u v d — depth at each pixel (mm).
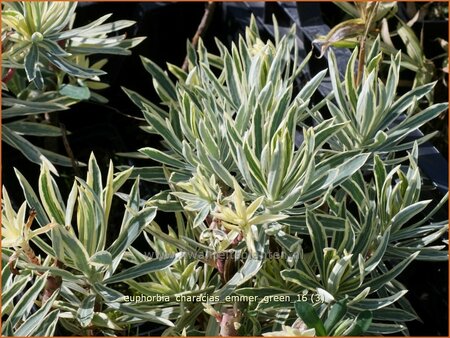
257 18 2420
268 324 1608
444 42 2297
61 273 1399
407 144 1672
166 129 1679
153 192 2234
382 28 2164
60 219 1442
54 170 1789
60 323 1811
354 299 1358
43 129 2002
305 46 2219
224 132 1579
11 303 1546
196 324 1816
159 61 2627
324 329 1281
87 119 2506
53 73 2088
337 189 1939
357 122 1626
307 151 1368
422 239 1610
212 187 1457
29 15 1775
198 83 1850
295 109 1401
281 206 1382
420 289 2023
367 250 1499
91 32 1899
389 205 1551
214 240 1451
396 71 1607
